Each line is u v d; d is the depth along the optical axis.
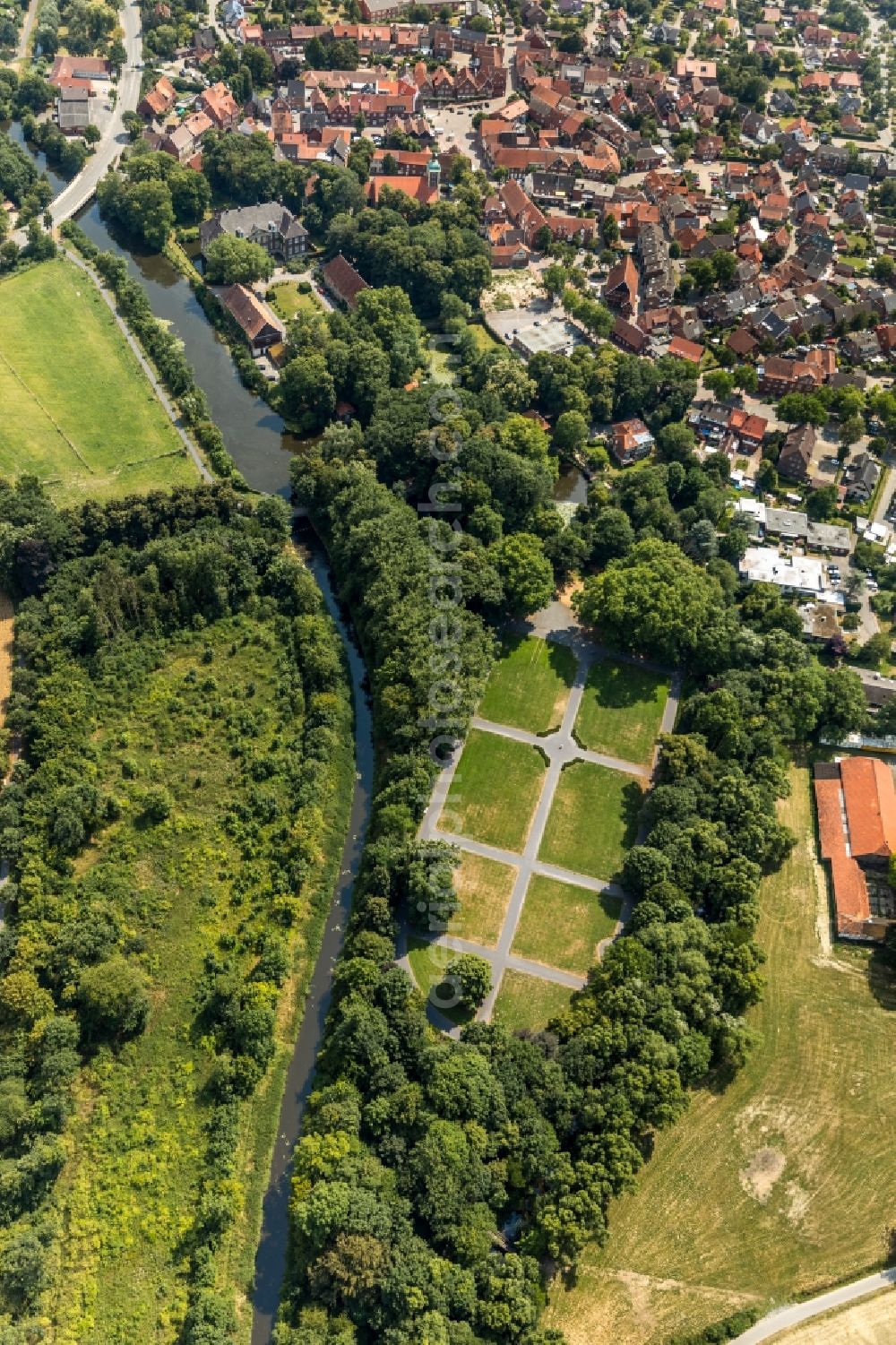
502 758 179.25
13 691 175.25
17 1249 117.50
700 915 158.12
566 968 152.00
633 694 190.75
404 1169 124.88
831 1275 125.12
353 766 178.00
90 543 199.75
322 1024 146.75
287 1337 113.00
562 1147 130.50
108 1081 137.00
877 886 164.25
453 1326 113.31
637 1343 118.31
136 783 169.38
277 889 157.50
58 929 147.00
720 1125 137.12
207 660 188.75
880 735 183.62
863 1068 143.75
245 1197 128.75
